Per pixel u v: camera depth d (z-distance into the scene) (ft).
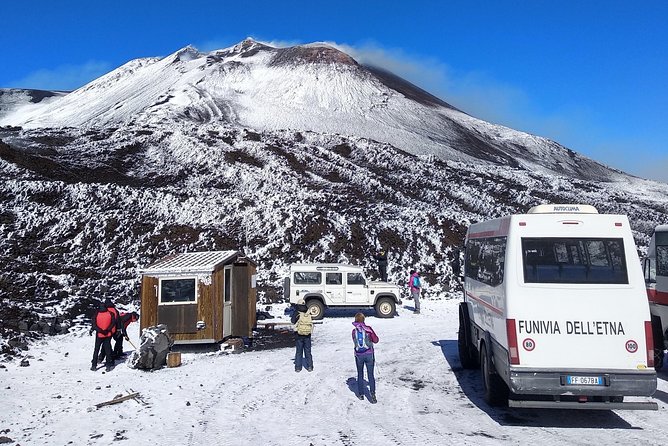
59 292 63.31
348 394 32.73
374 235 102.22
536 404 25.14
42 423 26.76
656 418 28.07
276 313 69.77
